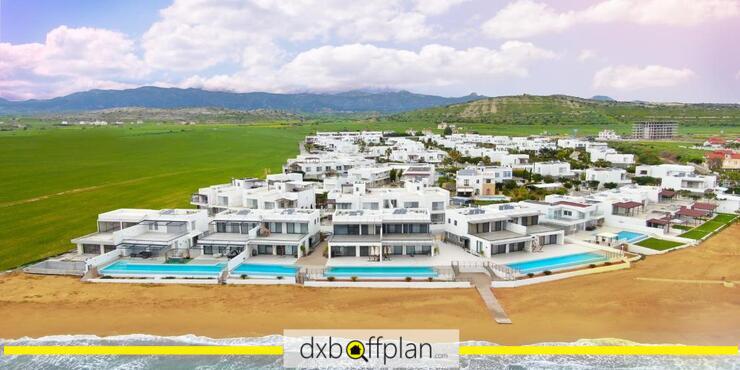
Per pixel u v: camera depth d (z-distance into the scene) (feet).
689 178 398.42
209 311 183.73
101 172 564.30
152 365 152.25
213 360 154.51
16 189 450.30
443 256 232.53
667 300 190.39
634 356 153.69
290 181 363.35
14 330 171.32
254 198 301.63
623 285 204.33
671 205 349.82
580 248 247.09
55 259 238.27
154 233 250.98
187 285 207.00
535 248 241.55
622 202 308.40
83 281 211.20
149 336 167.43
